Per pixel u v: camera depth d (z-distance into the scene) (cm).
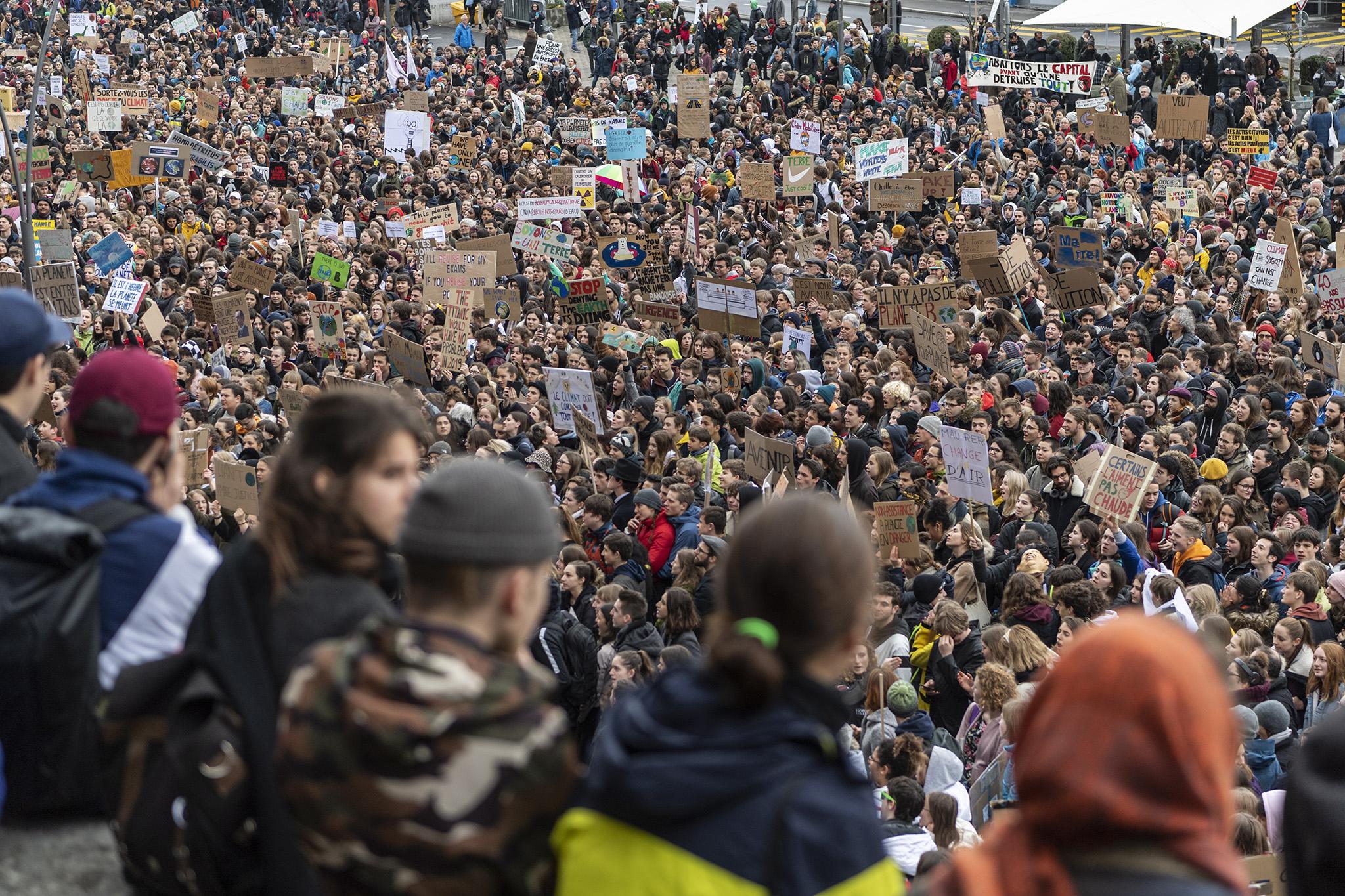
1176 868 225
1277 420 1705
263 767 309
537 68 5447
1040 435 1750
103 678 360
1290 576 1233
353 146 4294
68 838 388
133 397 372
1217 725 227
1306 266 3031
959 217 3625
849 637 286
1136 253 3184
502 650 293
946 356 2114
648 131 4703
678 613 1197
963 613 1173
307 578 320
